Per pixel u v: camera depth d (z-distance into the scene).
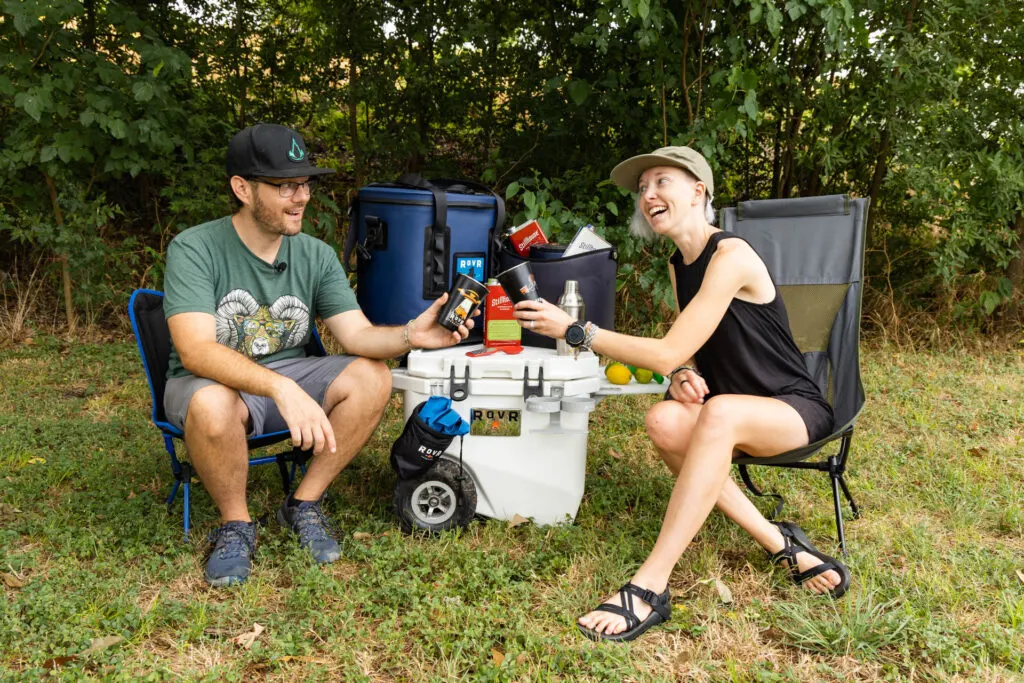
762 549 2.72
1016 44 5.55
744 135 4.85
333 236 5.46
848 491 2.98
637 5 4.27
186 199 5.53
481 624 2.21
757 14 4.29
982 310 5.93
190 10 6.11
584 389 2.84
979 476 3.50
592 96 5.44
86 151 5.09
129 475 3.28
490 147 6.28
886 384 4.92
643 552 2.66
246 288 2.68
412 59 6.18
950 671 2.07
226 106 6.25
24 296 5.59
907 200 6.07
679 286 2.69
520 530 2.85
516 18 5.85
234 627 2.22
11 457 3.30
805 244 3.05
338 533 2.77
